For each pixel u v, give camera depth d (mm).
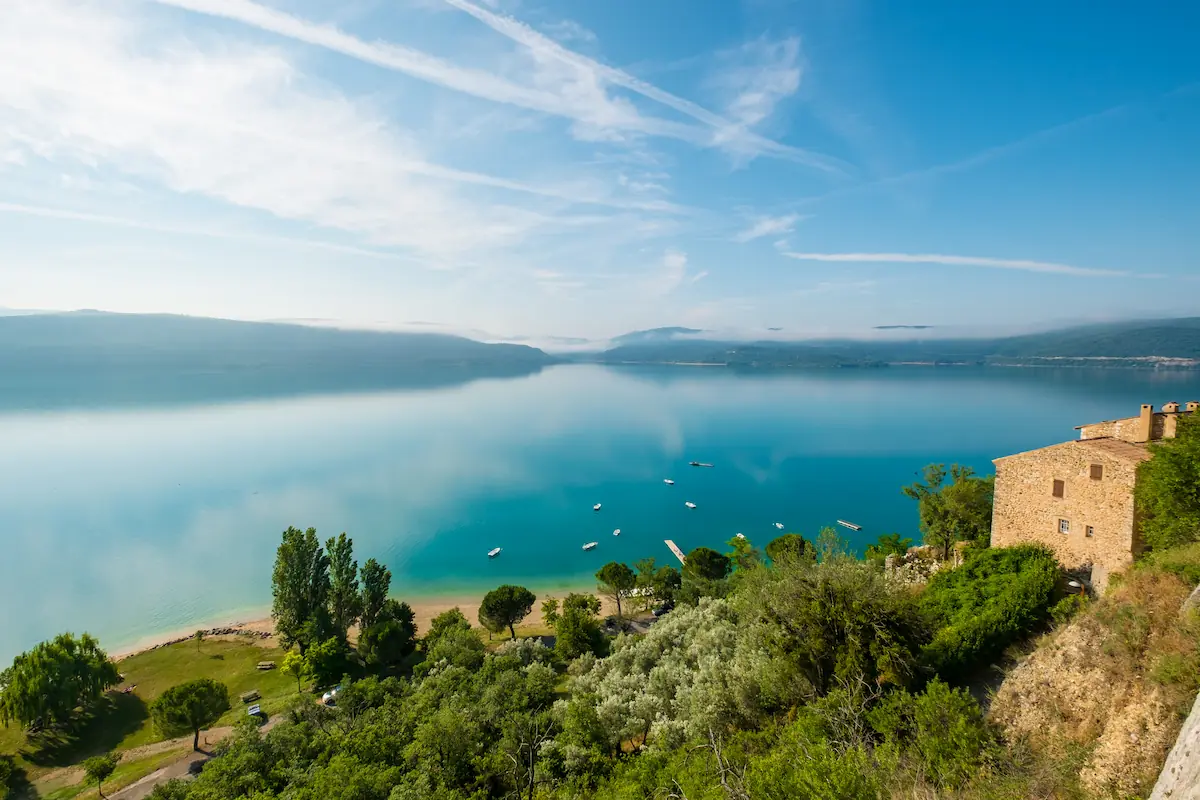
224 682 58344
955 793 14562
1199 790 8914
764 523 130875
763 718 24547
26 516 152375
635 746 28578
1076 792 14047
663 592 66750
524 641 52812
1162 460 27219
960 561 44375
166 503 164625
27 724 48188
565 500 161500
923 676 24281
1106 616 19016
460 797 24938
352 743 32562
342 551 66688
